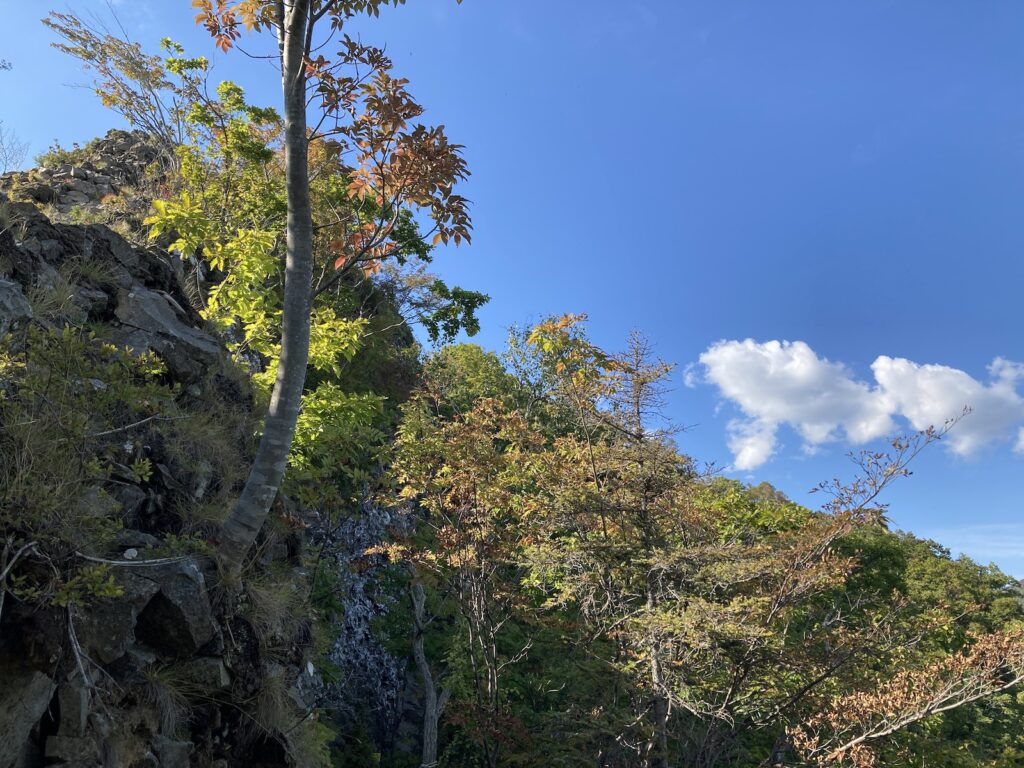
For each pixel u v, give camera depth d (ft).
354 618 65.62
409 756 64.95
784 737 42.32
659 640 37.63
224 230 48.62
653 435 43.73
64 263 22.70
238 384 28.07
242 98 64.28
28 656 12.94
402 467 47.29
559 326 42.88
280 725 19.56
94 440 15.24
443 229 22.59
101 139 71.61
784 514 58.59
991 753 50.14
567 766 39.01
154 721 15.46
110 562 14.78
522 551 45.91
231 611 18.93
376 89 20.90
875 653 40.52
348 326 35.14
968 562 130.52
